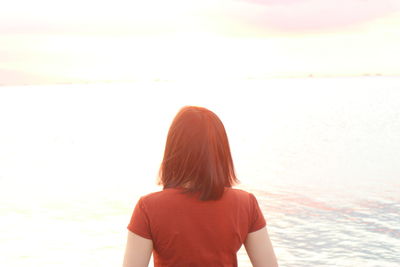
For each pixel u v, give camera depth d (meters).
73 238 23.30
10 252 21.08
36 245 22.22
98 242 22.34
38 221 27.78
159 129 113.56
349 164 54.62
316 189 37.84
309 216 27.44
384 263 18.42
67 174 49.81
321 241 21.84
